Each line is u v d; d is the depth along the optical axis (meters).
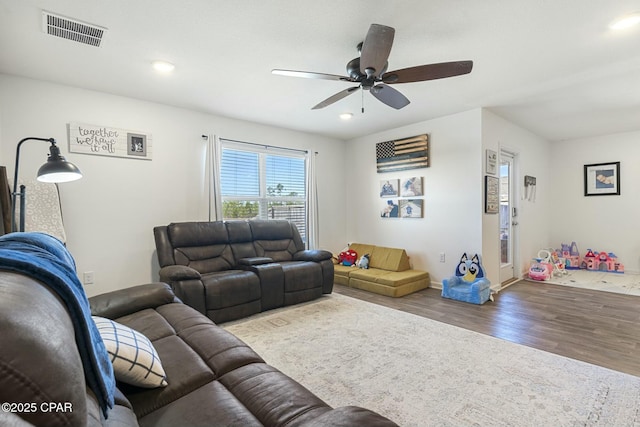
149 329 1.75
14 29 2.18
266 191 4.80
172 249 3.52
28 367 0.52
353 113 4.20
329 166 5.60
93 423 0.72
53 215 2.98
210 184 4.09
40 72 2.88
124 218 3.52
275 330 2.95
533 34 2.30
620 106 3.95
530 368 2.18
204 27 2.20
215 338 1.61
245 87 3.28
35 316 0.58
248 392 1.16
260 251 4.19
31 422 0.51
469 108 4.01
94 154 3.33
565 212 5.96
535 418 1.67
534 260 5.06
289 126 4.84
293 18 2.11
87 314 0.92
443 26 2.20
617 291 4.20
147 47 2.46
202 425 0.99
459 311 3.44
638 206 5.22
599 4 1.96
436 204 4.47
